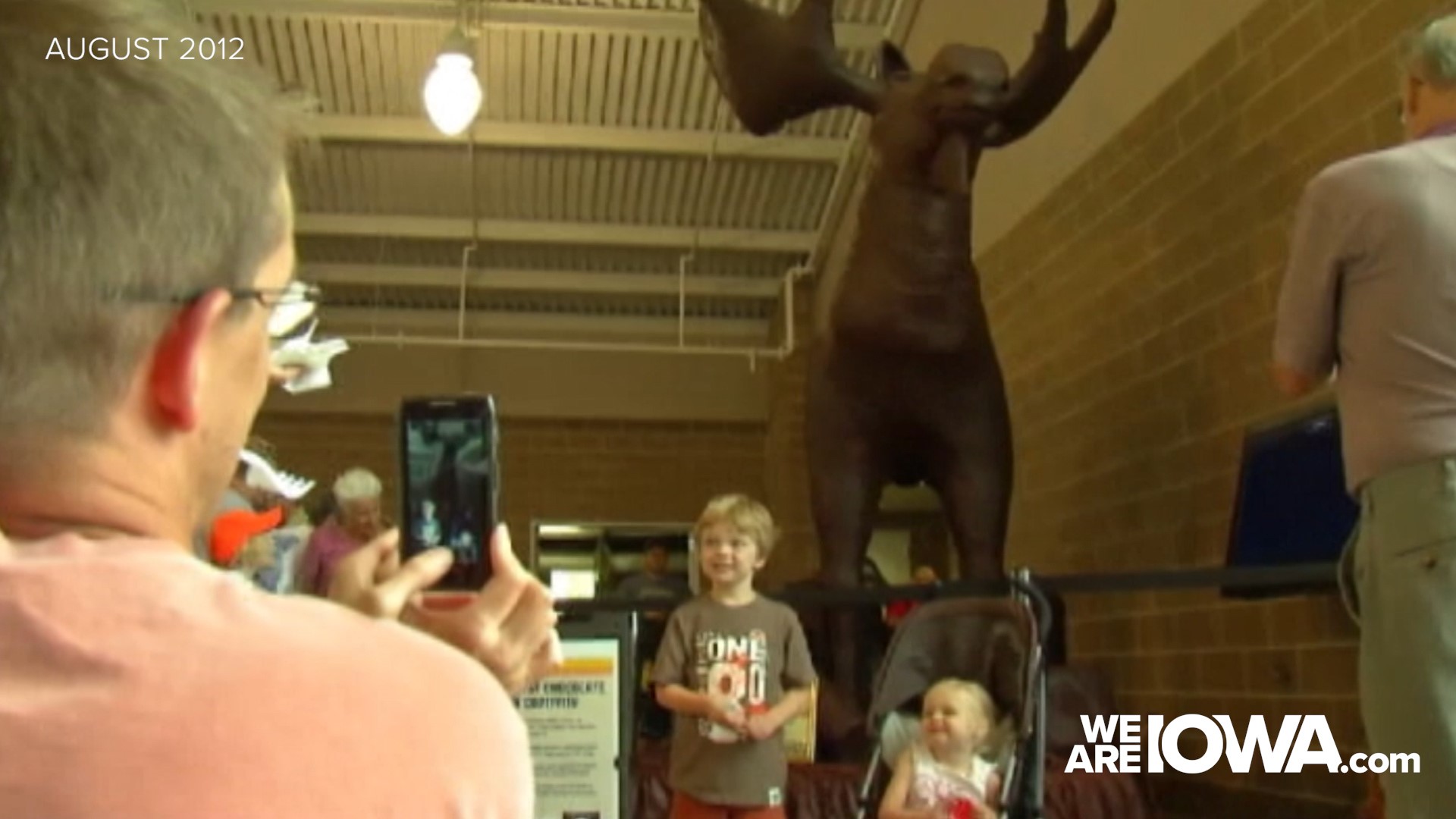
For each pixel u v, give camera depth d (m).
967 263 4.64
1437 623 2.08
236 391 0.74
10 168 0.66
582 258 9.95
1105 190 5.57
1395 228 2.19
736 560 3.23
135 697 0.61
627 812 2.94
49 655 0.62
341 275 9.84
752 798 3.14
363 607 0.89
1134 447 5.31
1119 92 5.47
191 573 0.67
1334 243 2.28
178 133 0.70
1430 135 2.35
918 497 9.23
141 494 0.70
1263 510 4.11
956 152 4.48
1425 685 2.08
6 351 0.67
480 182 9.16
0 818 0.57
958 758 3.07
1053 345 6.12
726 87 5.24
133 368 0.70
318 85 8.22
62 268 0.67
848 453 4.73
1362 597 2.23
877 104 4.80
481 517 1.03
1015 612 3.18
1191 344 4.87
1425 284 2.16
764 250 9.81
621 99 8.52
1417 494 2.12
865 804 3.24
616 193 9.33
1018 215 6.55
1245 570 3.05
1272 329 4.33
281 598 0.69
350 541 3.97
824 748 4.41
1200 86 4.81
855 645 4.65
